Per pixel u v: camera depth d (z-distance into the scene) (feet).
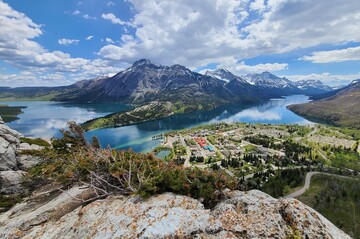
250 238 27.68
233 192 44.75
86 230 33.37
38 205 58.08
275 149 640.17
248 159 519.19
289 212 30.73
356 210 251.19
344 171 422.82
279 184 343.67
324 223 29.68
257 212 32.17
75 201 51.01
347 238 27.94
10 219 51.37
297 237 27.02
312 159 548.72
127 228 31.37
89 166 54.13
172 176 45.16
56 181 58.70
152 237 29.09
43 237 36.47
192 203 37.06
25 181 69.87
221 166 476.54
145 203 37.91
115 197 43.06
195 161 508.53
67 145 91.50
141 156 61.93
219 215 32.99
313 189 322.96
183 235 29.22
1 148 83.20
